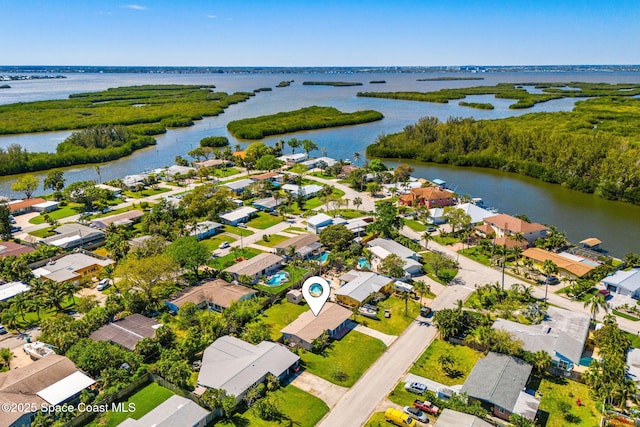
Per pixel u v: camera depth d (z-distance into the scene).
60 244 124.75
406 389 70.69
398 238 129.38
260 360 73.94
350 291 97.44
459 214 134.50
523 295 96.38
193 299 94.88
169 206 149.00
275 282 107.25
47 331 82.19
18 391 66.19
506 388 67.31
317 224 136.88
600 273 107.88
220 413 65.50
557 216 159.25
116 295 95.06
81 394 68.12
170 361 73.62
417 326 89.25
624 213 162.75
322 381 72.88
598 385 68.06
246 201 172.00
